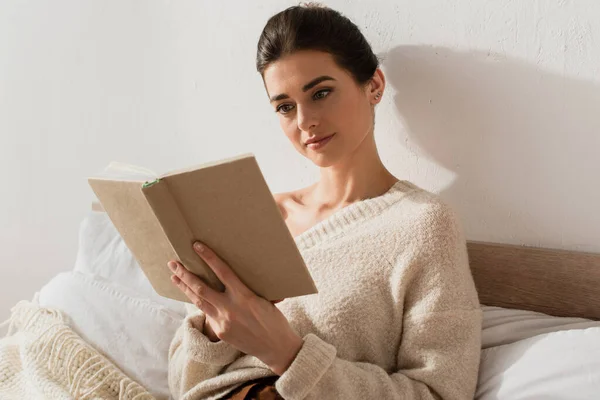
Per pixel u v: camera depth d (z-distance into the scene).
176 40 1.41
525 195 1.07
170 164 1.51
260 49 0.97
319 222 1.07
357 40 0.97
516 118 1.05
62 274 1.33
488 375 0.98
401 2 1.11
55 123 1.64
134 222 0.79
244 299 0.78
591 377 0.86
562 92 1.00
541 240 1.07
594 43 0.96
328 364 0.86
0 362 1.17
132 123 1.53
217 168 0.67
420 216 0.98
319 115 0.94
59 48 1.57
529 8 1.00
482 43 1.05
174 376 1.03
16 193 1.75
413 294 0.97
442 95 1.11
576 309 1.02
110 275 1.32
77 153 1.63
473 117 1.08
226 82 1.37
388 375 0.93
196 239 0.74
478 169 1.10
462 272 0.97
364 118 0.99
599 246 1.02
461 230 1.00
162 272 0.85
